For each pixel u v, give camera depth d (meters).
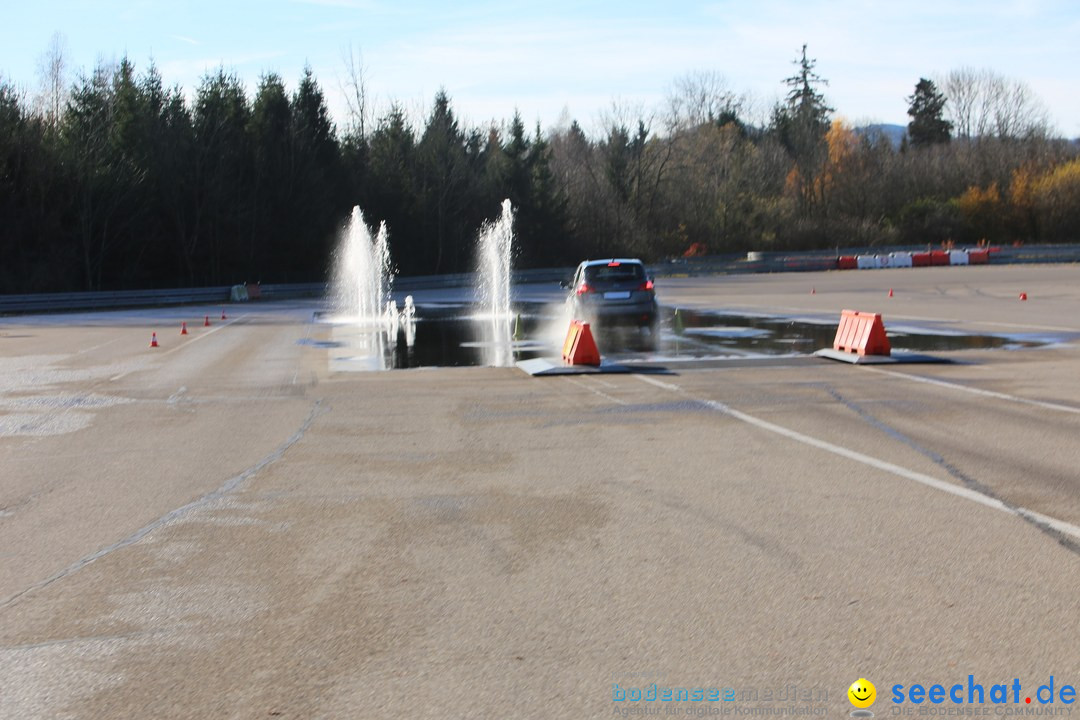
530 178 75.19
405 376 15.91
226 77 60.44
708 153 90.81
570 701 4.14
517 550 6.27
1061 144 96.38
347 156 67.88
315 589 5.62
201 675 4.48
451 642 4.79
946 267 61.94
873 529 6.55
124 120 55.06
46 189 50.91
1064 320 23.64
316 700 4.20
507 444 9.87
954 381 13.76
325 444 10.12
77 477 8.83
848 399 12.31
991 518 6.76
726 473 8.31
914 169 94.00
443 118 77.56
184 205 56.81
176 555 6.33
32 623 5.18
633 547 6.27
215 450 9.98
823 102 112.12
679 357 17.50
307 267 62.19
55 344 24.66
